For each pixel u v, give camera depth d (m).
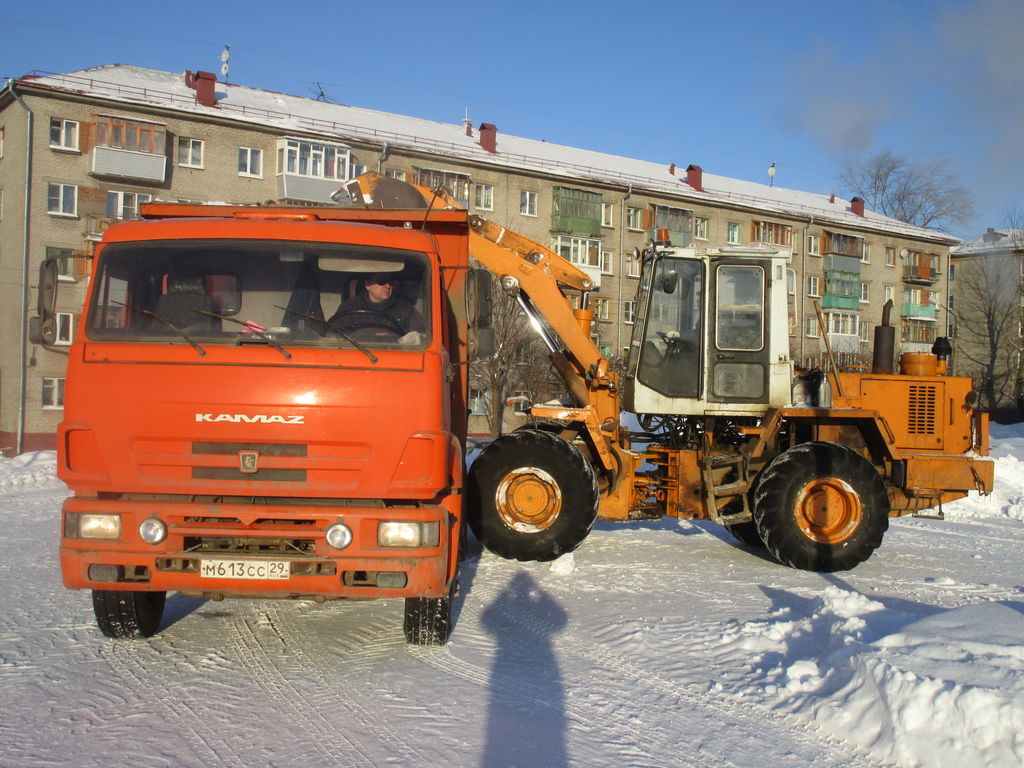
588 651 5.54
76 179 31.31
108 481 4.73
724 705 4.61
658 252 8.81
